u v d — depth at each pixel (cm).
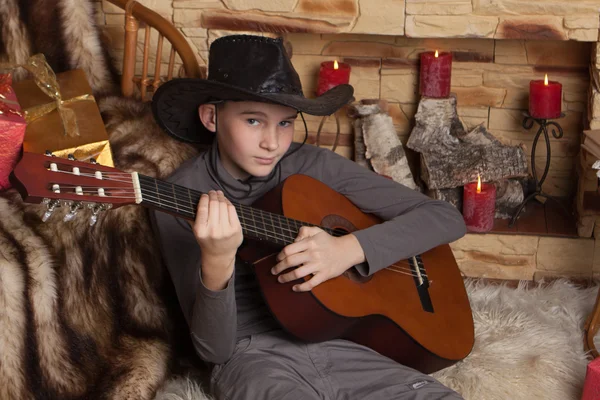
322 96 179
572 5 226
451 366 192
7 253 157
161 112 173
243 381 162
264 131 165
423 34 232
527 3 228
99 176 131
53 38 203
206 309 156
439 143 259
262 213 163
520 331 208
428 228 184
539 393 186
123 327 178
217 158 176
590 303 229
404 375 169
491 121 272
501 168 254
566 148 271
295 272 159
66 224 168
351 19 231
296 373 167
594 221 246
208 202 143
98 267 173
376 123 257
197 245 169
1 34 196
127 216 179
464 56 265
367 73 269
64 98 184
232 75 165
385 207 191
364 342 176
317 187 183
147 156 187
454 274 194
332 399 168
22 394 155
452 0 229
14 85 190
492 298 227
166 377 179
